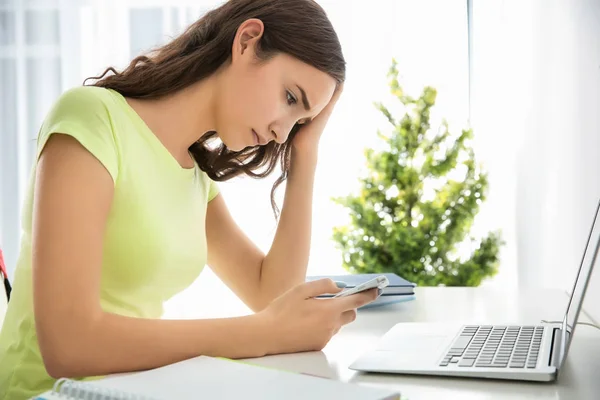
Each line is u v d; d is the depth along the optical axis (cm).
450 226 288
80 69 355
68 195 97
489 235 293
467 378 91
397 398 75
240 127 120
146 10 350
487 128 327
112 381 79
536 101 269
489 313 138
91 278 95
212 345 98
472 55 339
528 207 285
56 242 94
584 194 202
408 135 293
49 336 92
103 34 351
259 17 118
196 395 74
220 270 151
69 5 354
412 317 135
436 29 340
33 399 75
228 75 119
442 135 292
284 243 145
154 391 75
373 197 289
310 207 147
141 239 114
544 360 93
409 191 288
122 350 93
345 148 344
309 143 147
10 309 116
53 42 357
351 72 343
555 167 242
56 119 104
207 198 143
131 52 351
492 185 326
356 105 343
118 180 110
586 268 100
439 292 164
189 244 125
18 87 358
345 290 113
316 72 117
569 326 97
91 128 104
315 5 120
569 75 222
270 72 116
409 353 100
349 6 343
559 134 236
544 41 256
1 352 115
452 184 291
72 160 99
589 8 195
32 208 112
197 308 336
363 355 101
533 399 82
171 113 121
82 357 92
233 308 163
